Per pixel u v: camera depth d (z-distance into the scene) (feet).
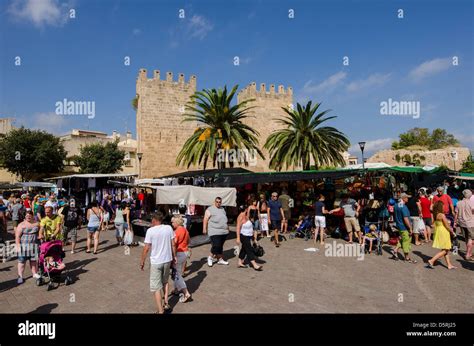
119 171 143.13
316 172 44.96
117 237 40.98
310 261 30.37
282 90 130.41
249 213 37.52
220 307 19.25
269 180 47.85
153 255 18.33
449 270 26.81
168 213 46.37
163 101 114.01
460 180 66.59
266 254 33.76
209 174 61.77
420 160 162.09
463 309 18.48
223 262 29.73
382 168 42.60
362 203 42.19
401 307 18.86
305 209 50.03
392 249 35.17
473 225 29.84
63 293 22.47
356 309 18.63
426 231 39.70
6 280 26.00
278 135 79.00
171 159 113.91
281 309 18.78
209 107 79.10
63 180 68.85
